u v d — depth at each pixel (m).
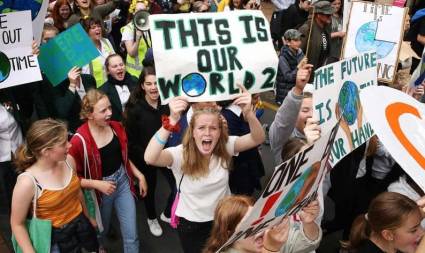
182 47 2.66
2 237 4.10
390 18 4.43
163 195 5.03
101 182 3.19
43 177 2.66
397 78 5.18
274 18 8.31
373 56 3.01
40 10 3.88
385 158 3.68
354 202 3.80
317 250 4.17
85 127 3.26
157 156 2.67
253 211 1.56
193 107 3.31
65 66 4.09
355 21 4.57
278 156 3.38
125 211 3.54
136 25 5.44
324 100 2.73
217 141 2.73
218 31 2.75
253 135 2.85
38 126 2.61
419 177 1.69
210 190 2.79
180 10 7.44
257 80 2.83
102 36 5.31
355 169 3.59
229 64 2.76
